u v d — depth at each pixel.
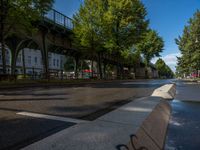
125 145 3.71
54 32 31.94
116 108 7.60
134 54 45.44
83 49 37.59
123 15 36.91
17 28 22.17
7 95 11.21
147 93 13.74
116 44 37.12
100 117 5.84
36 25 27.00
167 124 6.51
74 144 3.67
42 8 21.53
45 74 30.34
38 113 6.39
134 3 37.66
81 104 8.43
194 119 7.17
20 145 3.75
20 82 20.88
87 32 34.69
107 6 38.00
